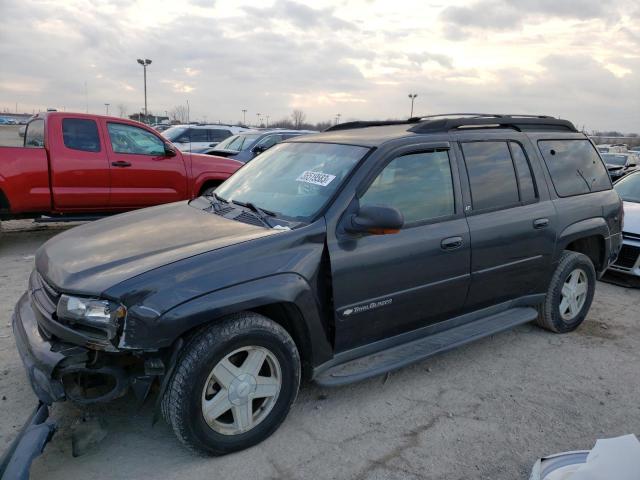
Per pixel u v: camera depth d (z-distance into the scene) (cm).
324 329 315
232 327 275
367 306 326
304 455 293
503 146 415
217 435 281
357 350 337
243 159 1145
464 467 288
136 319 253
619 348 452
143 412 329
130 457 288
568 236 446
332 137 398
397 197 344
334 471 281
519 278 418
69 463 281
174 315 256
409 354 353
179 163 821
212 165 859
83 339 260
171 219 358
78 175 729
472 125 403
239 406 286
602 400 363
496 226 388
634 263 630
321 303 309
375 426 323
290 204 339
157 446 298
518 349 443
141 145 791
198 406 270
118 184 765
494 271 394
